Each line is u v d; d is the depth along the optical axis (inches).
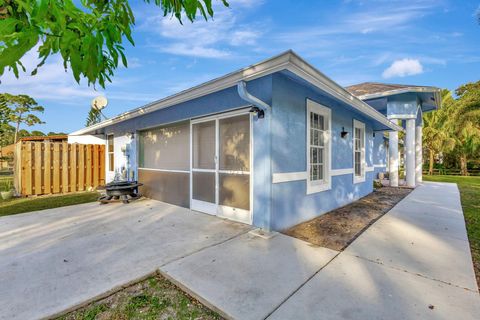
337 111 227.9
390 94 343.0
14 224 174.7
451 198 277.7
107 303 85.0
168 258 117.1
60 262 113.3
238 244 134.9
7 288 91.4
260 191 159.2
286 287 91.1
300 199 178.7
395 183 386.6
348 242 138.6
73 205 242.4
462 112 530.6
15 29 48.6
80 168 348.5
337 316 74.9
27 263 112.3
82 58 56.6
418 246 131.6
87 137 392.5
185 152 229.5
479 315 74.8
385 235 149.5
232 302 82.1
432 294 86.2
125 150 321.1
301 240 142.1
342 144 238.8
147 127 275.3
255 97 150.6
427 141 780.6
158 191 266.1
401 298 83.9
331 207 219.8
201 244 135.1
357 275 100.0
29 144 303.6
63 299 84.5
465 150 714.2
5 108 1043.9
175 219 187.8
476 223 177.9
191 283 93.9
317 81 141.8
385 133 602.9
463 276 99.1
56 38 52.6
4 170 909.2
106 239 143.6
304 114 180.7
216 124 195.3
